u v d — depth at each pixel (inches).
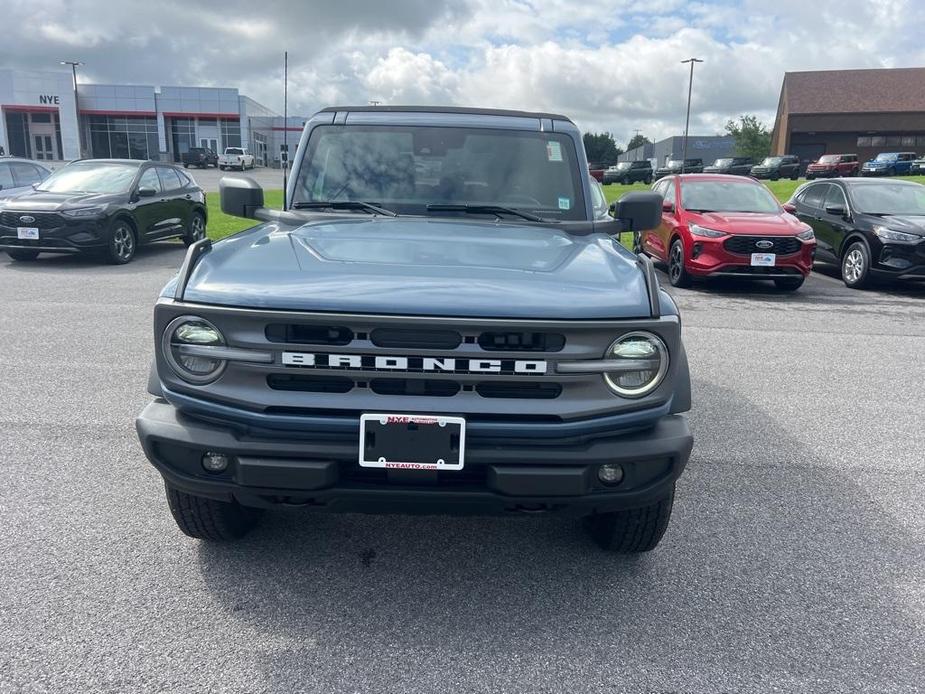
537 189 153.9
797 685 97.0
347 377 99.0
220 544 129.5
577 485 100.5
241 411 101.0
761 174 2038.6
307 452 99.3
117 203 481.4
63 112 2308.1
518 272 108.7
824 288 452.1
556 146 158.9
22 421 186.7
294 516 141.0
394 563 125.3
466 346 97.9
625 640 105.8
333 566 123.6
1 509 139.9
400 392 99.7
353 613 110.6
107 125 2420.0
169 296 103.6
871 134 2586.1
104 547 127.1
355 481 101.7
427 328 97.0
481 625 108.5
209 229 675.4
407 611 111.5
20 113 2304.4
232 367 100.3
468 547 131.6
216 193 1122.7
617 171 2042.3
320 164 157.1
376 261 111.2
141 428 105.0
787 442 187.3
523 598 115.8
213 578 118.8
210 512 119.7
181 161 2381.9
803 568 126.7
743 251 405.7
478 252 118.7
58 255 530.6
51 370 231.9
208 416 103.5
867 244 435.5
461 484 102.1
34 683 93.3
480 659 100.7
